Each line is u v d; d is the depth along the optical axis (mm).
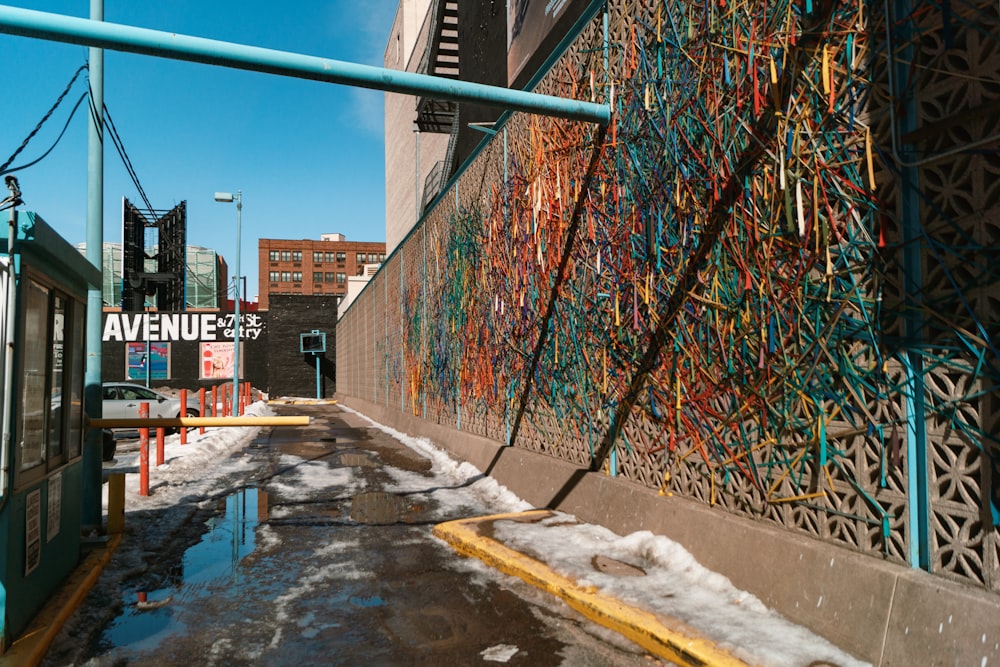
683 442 5375
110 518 6500
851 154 3734
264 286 126375
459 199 11852
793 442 4191
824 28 3898
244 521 7332
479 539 5984
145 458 8500
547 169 7816
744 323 4582
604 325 6562
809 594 3834
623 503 6004
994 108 2922
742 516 4676
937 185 3266
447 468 11016
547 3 10500
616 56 6297
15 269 3666
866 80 3639
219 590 4969
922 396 3363
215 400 17922
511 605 4578
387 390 20641
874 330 3592
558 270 7539
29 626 3961
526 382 8617
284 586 5059
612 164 6340
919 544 3393
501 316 9508
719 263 4824
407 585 5043
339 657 3777
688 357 5234
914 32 3350
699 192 5070
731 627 3822
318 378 43500
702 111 5023
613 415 6426
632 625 3947
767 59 4352
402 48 34812
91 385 6551
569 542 5805
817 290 3943
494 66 14648
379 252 131375
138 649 3902
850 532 3785
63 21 3998
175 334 43812
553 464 7621
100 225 6895
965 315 3135
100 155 6949
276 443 15812
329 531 6824
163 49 4219
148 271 50656
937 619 3100
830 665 3334
